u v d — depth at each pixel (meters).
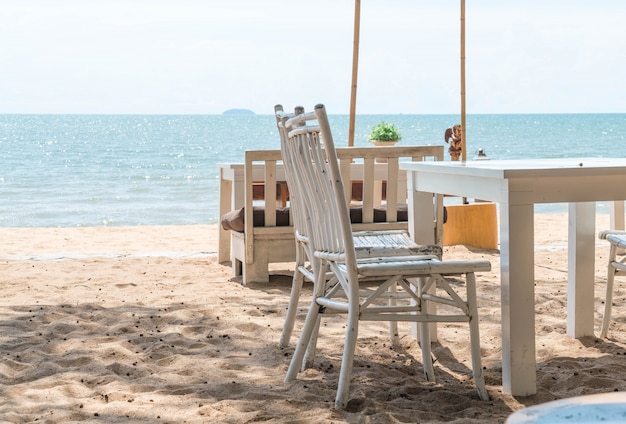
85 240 7.67
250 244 5.03
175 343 3.51
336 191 2.55
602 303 4.32
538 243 7.08
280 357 3.30
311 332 2.95
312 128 2.63
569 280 3.57
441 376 3.02
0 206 13.04
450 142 6.87
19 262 6.00
